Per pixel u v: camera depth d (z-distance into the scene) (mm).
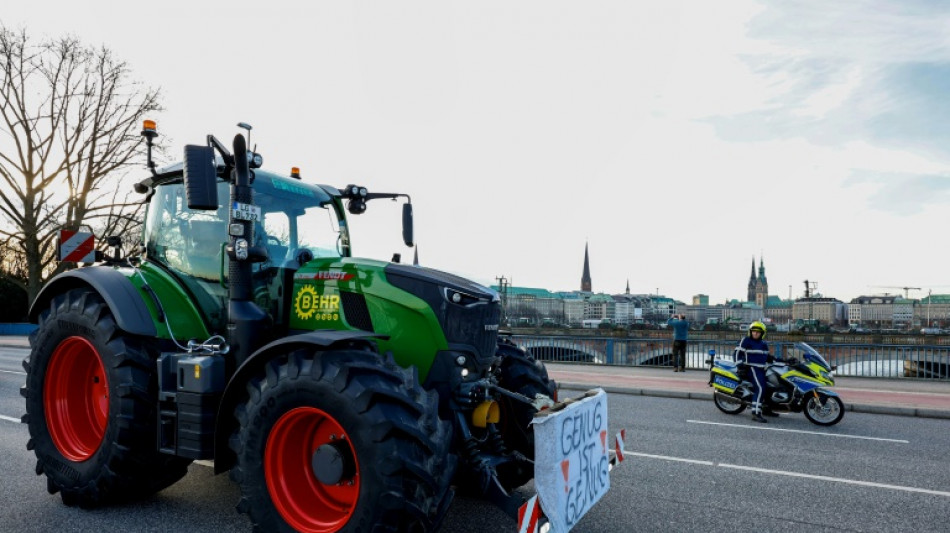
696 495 4938
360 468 2936
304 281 3910
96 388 4559
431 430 3055
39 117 26625
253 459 3271
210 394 3572
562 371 16844
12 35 25891
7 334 31969
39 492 4570
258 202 4102
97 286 4145
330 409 3027
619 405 10609
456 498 4512
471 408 3625
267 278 4000
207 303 4215
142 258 4699
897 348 15203
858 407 10344
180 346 4027
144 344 4090
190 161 3428
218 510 4172
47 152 27266
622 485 5215
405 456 2883
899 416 9930
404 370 3227
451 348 3547
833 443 7387
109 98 27219
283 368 3248
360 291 3693
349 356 3150
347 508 3271
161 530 3785
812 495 5023
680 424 8648
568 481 3004
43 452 4383
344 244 4738
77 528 3809
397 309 3600
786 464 6145
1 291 34719
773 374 9273
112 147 27219
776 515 4469
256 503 3256
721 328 82875
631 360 18953
